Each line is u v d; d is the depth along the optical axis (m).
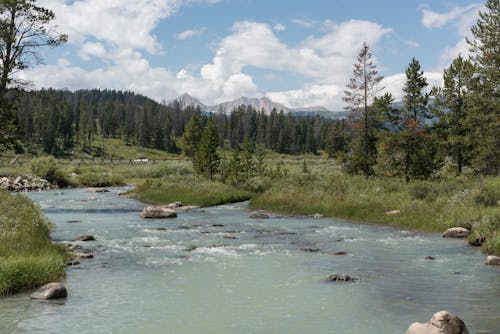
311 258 16.45
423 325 7.93
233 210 35.28
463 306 10.38
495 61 40.00
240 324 9.27
